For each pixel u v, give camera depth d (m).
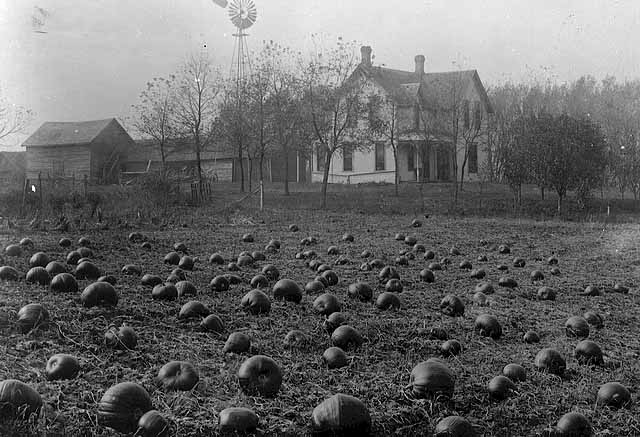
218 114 40.91
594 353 7.36
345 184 44.28
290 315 8.40
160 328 7.34
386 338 7.70
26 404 4.66
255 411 5.27
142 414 4.78
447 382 5.84
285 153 36.34
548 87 51.25
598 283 12.66
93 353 6.22
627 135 36.16
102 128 49.12
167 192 25.23
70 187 25.28
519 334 8.48
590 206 31.34
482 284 11.17
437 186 40.94
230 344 6.70
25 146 47.78
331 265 13.02
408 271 12.93
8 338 6.37
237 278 10.39
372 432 5.09
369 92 42.44
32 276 9.02
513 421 5.57
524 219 27.41
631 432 5.50
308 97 34.50
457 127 37.19
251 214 25.34
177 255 12.24
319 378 6.19
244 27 38.75
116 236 16.09
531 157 29.98
